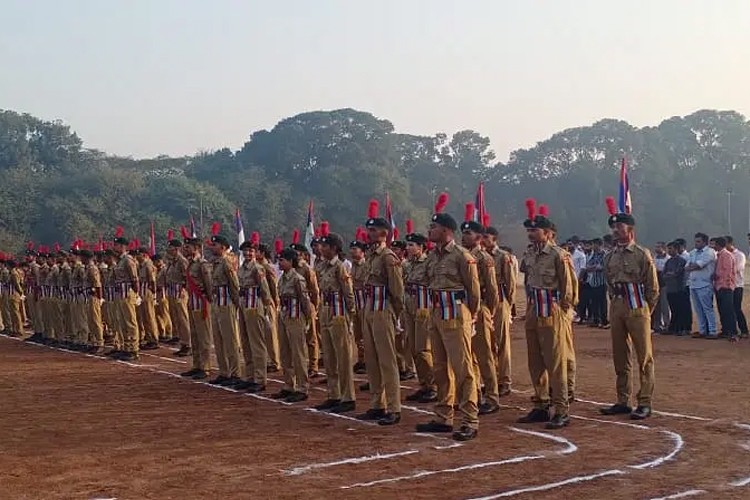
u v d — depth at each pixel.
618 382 10.31
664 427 9.40
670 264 19.23
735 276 18.20
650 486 7.02
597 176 65.12
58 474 7.69
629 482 7.15
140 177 57.16
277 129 66.25
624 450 8.30
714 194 65.81
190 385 13.42
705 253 18.88
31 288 22.81
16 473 7.73
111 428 9.87
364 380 13.79
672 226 64.44
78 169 60.88
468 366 9.02
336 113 64.50
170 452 8.53
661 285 19.86
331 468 7.75
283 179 62.22
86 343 19.56
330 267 11.03
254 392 12.61
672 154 67.19
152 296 18.83
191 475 7.58
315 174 61.66
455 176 70.62
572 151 67.69
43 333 21.55
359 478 7.38
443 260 9.18
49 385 13.61
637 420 9.84
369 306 10.14
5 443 9.08
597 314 21.45
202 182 58.31
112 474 7.67
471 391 9.01
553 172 68.69
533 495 6.79
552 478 7.30
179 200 53.81
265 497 6.83
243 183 57.97
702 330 19.00
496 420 10.03
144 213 53.06
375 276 10.09
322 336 11.21
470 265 9.08
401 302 10.07
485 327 10.46
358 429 9.62
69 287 20.08
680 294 19.11
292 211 57.12
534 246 9.96
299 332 11.80
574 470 7.56
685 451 8.23
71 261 20.09
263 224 55.47
